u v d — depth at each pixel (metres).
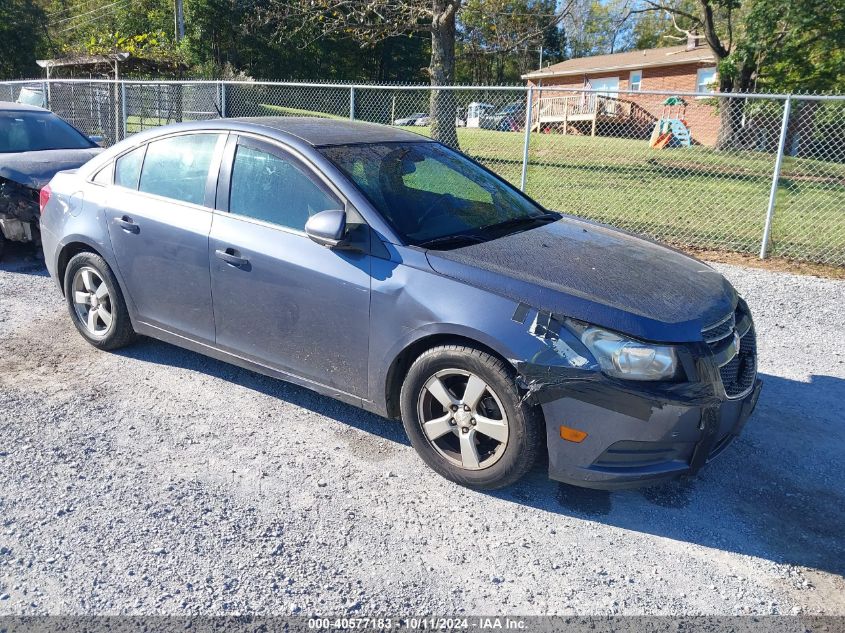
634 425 3.05
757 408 4.56
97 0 53.91
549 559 3.01
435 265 3.42
